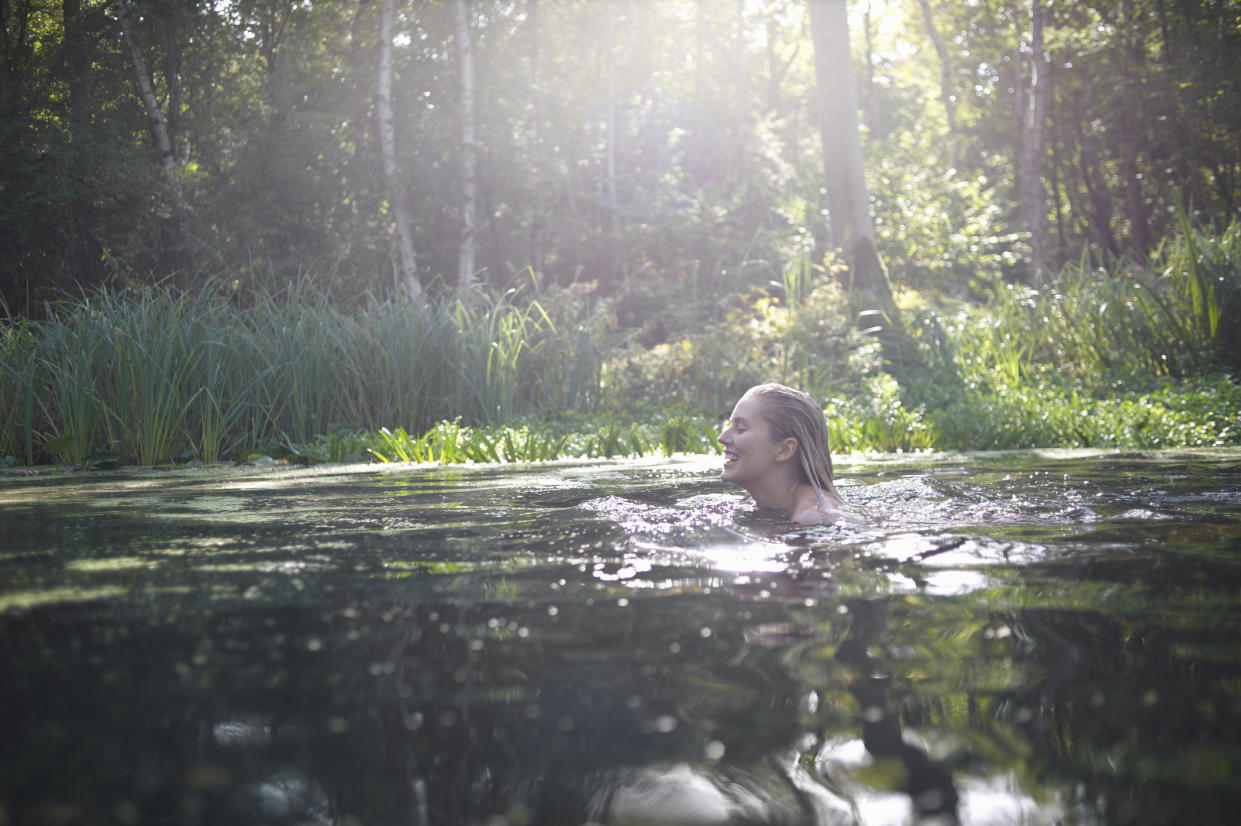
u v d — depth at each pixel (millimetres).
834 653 1056
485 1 15797
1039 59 18453
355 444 6172
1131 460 4246
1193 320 8812
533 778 708
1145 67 19750
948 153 23062
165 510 2689
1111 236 23906
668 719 838
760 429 2500
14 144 11695
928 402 8180
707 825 626
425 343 7590
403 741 785
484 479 3740
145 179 12289
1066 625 1175
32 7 13430
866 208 11945
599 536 2021
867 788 689
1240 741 768
